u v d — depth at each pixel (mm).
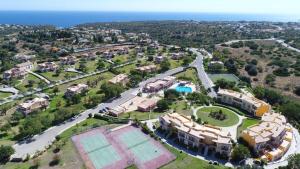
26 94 191125
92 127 143875
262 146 123000
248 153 116375
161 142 130125
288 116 156125
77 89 190125
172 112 157500
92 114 159000
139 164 114562
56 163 113625
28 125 135500
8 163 114375
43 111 165500
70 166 111938
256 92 186375
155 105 171250
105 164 114125
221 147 119062
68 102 175625
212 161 116438
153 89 199250
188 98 180000
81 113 161250
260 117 156250
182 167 112438
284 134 133250
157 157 119250
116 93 184000
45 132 139625
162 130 140500
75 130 139625
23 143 129125
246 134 127250
